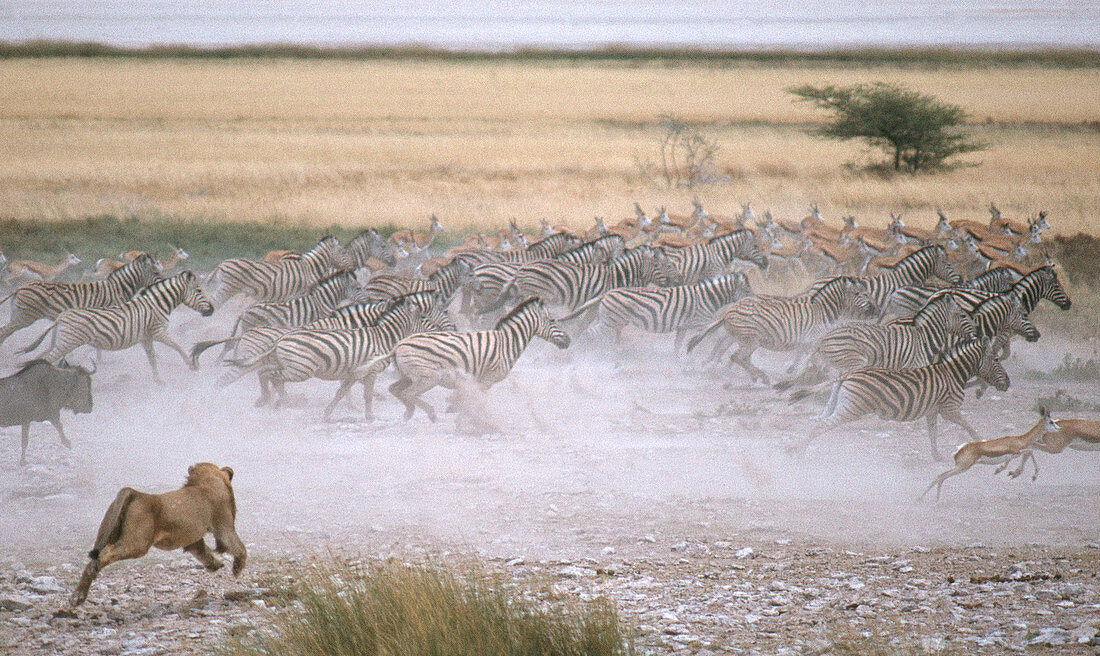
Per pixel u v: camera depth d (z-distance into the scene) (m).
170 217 32.91
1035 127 57.09
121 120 58.88
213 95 69.69
